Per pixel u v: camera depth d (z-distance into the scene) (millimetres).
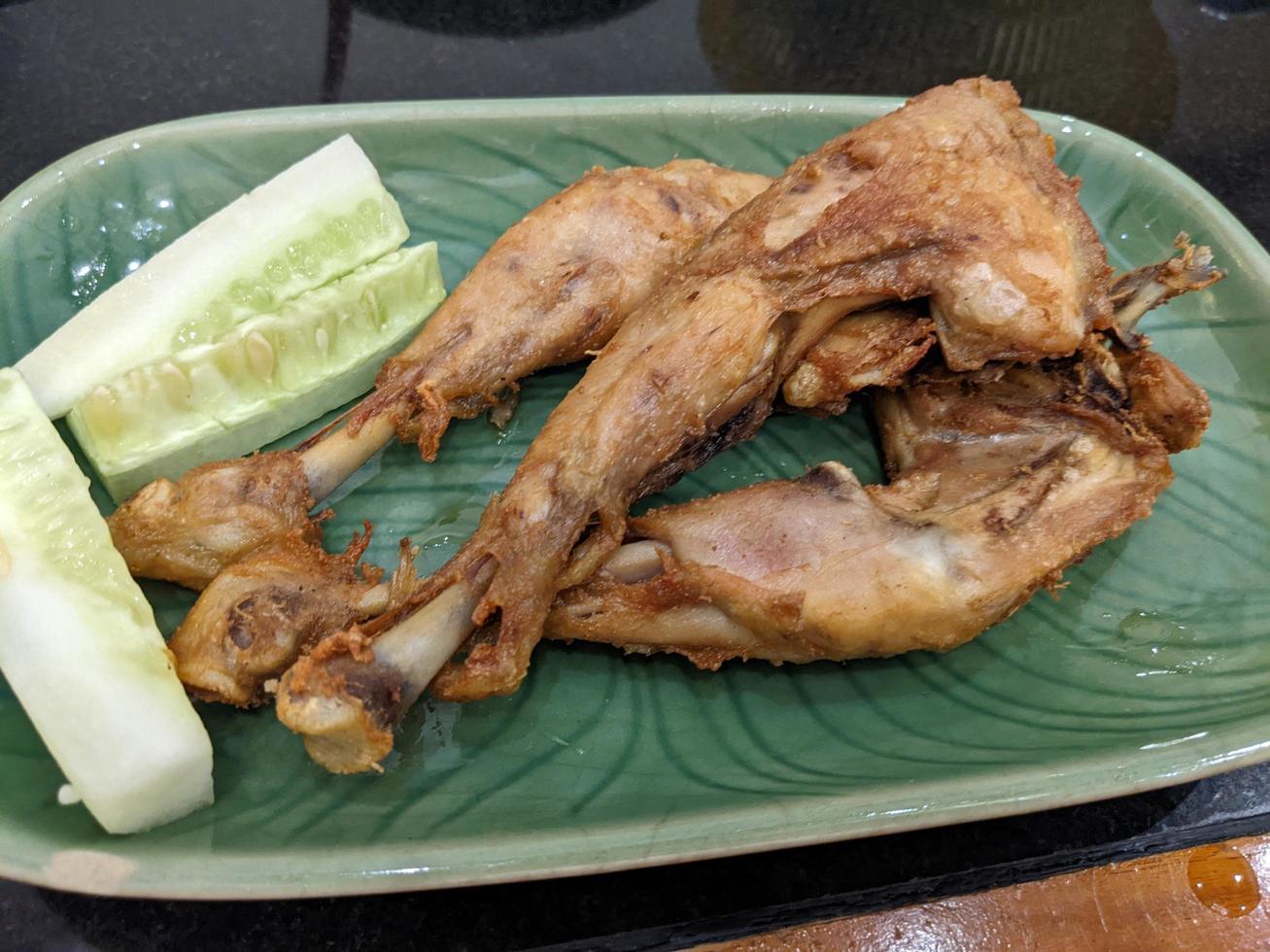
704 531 194
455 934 184
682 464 214
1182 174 265
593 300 223
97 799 170
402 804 188
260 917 184
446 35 344
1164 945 183
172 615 207
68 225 246
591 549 191
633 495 203
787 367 211
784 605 186
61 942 180
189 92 319
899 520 194
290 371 231
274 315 226
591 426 189
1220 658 212
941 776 183
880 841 194
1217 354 248
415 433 225
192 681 186
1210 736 187
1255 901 188
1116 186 271
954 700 207
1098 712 204
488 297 224
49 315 239
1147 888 188
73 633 178
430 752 197
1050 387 213
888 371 206
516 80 333
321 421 240
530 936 185
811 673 209
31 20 335
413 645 178
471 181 270
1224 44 356
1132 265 266
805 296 200
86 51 328
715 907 188
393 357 237
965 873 192
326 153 247
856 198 198
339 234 244
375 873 166
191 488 202
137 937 181
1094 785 180
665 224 229
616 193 230
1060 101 334
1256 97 338
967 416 214
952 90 220
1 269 235
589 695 206
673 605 193
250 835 176
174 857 167
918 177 199
